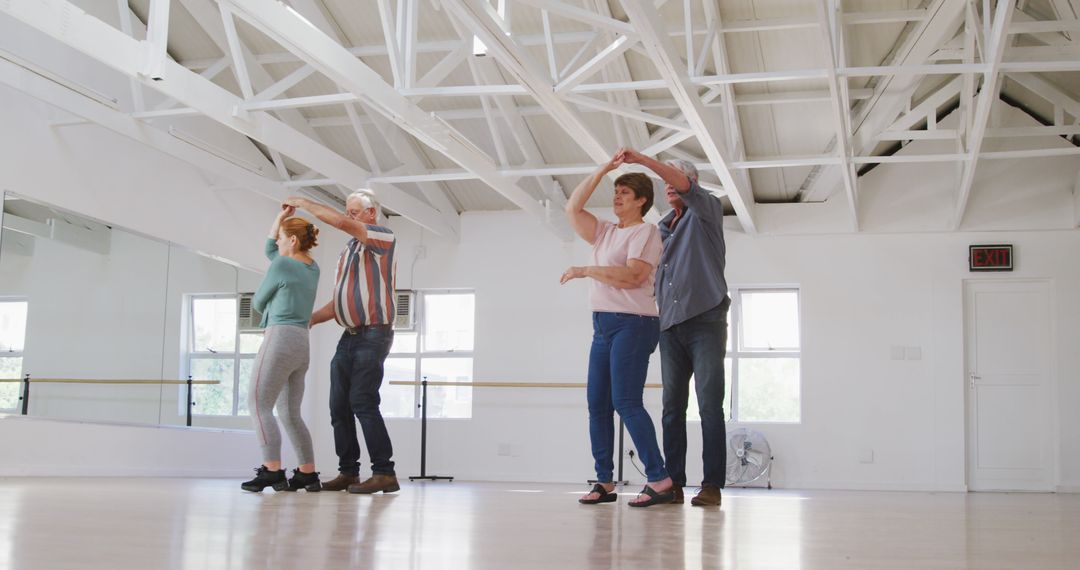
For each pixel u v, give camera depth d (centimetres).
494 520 293
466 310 1088
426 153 991
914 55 728
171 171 820
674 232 375
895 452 978
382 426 473
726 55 769
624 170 802
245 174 836
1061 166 968
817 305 1006
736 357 1029
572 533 249
